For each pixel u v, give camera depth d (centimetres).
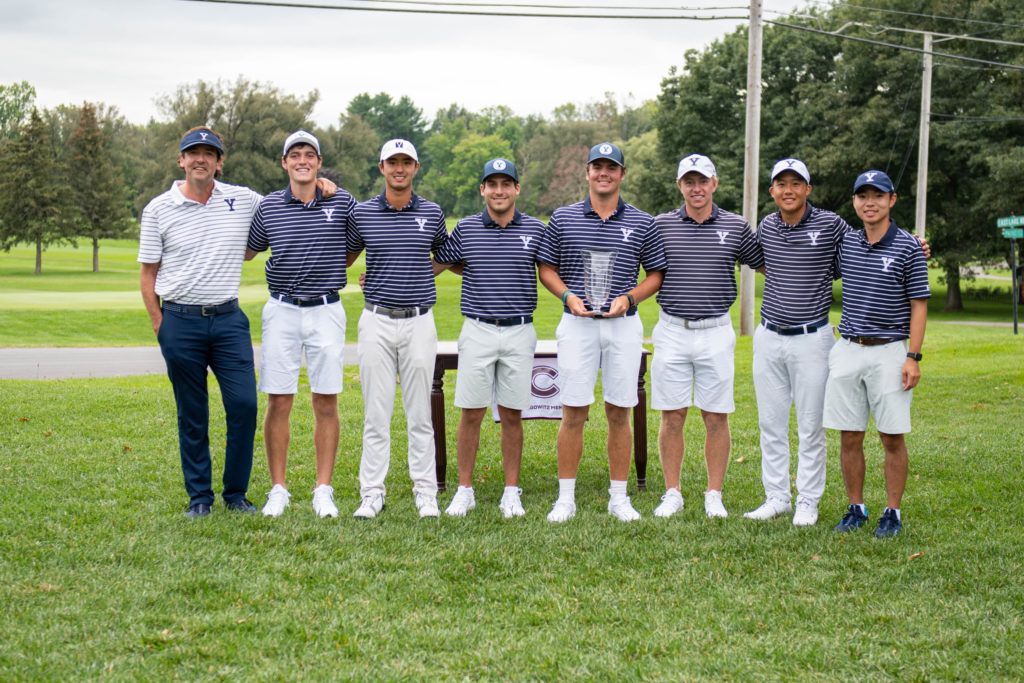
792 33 3859
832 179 3694
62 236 5375
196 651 375
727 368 581
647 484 677
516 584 457
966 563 482
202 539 513
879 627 405
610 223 566
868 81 3619
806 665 371
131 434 788
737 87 4019
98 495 600
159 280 557
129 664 365
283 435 582
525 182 10425
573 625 409
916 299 532
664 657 379
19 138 5375
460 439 593
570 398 570
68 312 2455
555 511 575
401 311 571
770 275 571
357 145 8525
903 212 3703
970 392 1050
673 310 581
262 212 566
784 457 585
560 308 2816
